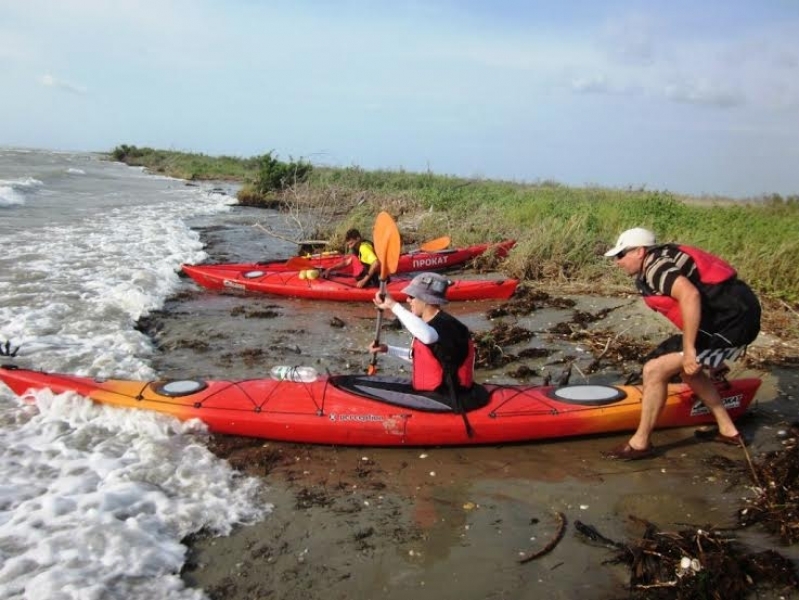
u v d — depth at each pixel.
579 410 4.84
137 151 62.66
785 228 11.56
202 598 3.06
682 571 3.29
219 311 8.54
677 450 4.73
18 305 7.88
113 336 6.96
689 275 4.15
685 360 4.07
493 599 3.14
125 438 4.60
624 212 13.85
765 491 4.07
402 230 16.09
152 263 11.15
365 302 9.28
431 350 4.64
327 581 3.24
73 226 15.08
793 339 6.98
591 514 3.92
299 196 20.89
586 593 3.20
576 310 8.54
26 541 3.35
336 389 4.92
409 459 4.59
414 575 3.31
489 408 4.81
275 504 3.94
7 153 55.56
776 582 3.24
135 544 3.38
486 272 11.39
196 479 4.12
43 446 4.41
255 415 4.69
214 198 26.73
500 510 3.96
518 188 26.20
